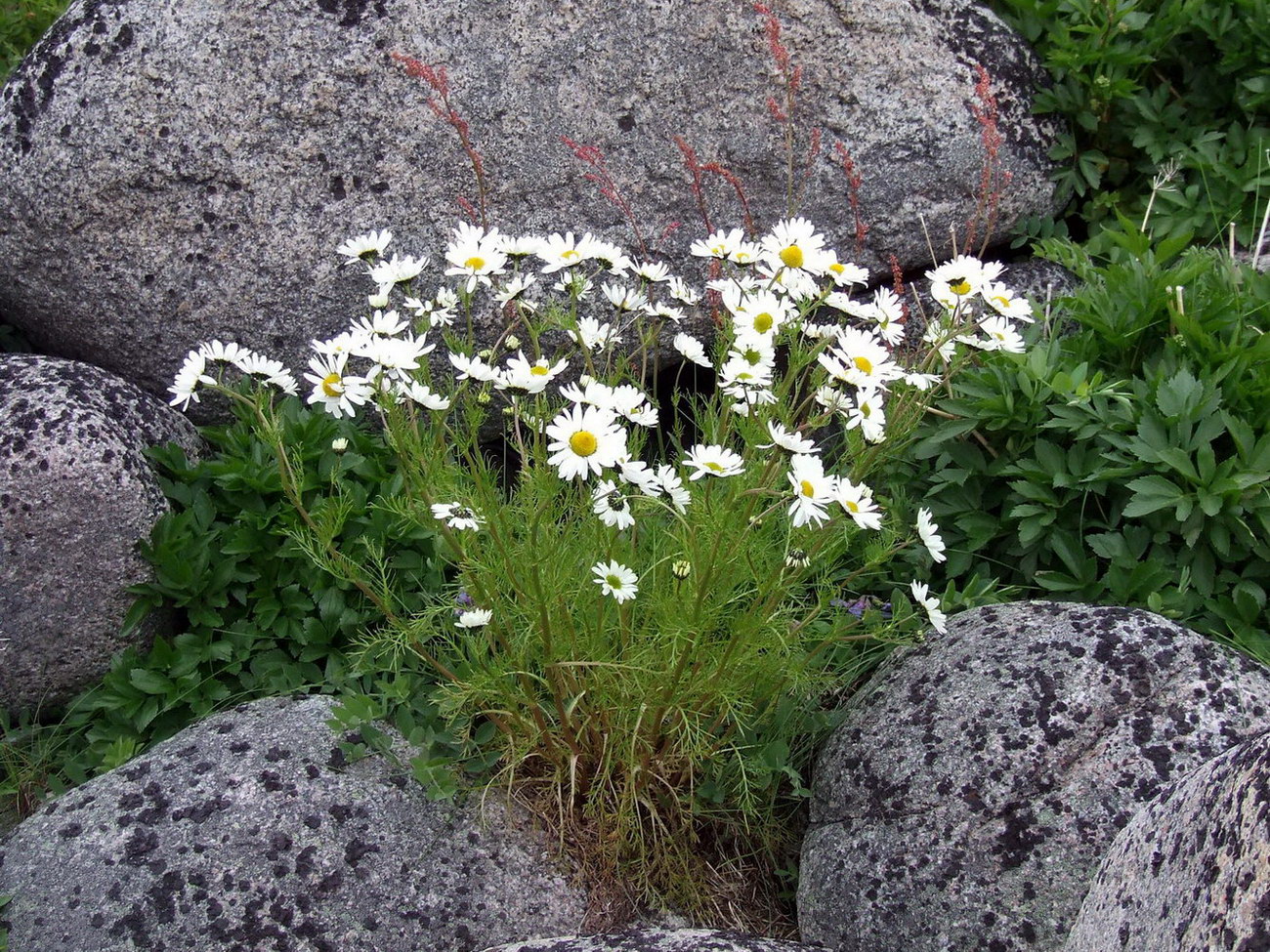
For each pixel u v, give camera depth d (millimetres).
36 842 731
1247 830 478
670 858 772
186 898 699
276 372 720
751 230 1013
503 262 791
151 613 914
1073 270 1155
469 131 1052
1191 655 732
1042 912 670
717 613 715
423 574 901
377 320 710
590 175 995
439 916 718
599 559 747
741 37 1091
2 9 1398
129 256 1021
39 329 1075
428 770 762
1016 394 945
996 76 1163
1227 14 1184
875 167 1118
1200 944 474
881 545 753
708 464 653
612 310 1067
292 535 785
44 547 869
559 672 724
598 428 639
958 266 798
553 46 1063
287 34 1029
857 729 781
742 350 696
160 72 1016
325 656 897
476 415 716
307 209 1033
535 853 759
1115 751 699
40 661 888
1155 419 886
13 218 1025
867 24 1116
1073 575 887
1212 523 869
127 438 916
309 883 711
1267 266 1146
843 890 729
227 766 762
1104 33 1177
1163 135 1203
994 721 729
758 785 776
